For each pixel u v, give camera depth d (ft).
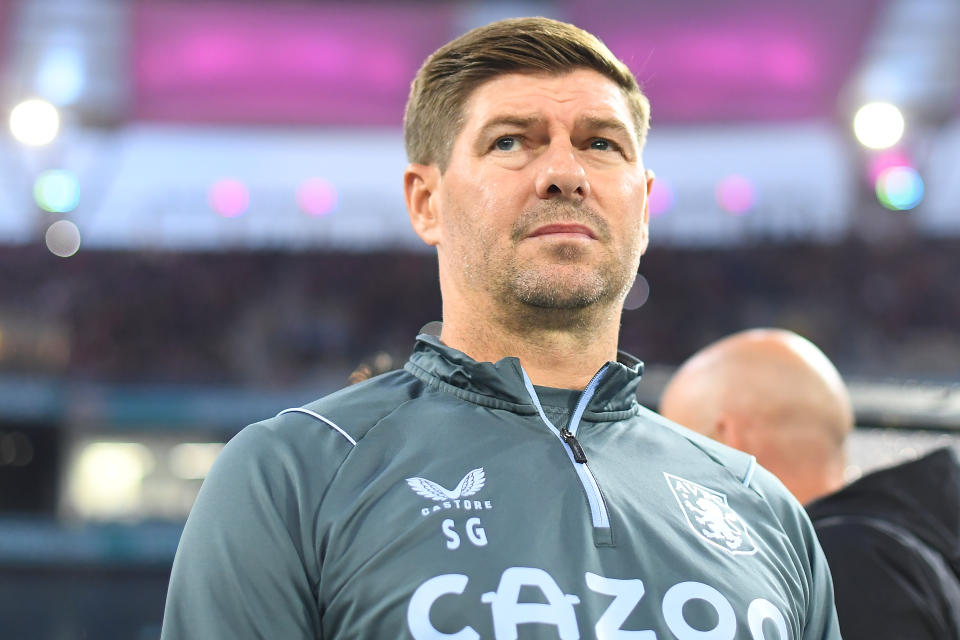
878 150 63.26
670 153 67.31
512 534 5.28
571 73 6.50
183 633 5.17
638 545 5.47
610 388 6.31
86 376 53.52
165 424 50.83
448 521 5.27
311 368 60.85
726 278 63.46
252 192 67.46
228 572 5.19
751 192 65.82
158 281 63.31
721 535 5.80
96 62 63.82
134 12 61.41
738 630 5.31
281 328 62.23
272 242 66.33
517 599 5.03
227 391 52.01
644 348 62.28
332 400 6.07
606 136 6.41
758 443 8.87
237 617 5.11
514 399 5.99
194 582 5.24
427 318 63.31
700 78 64.90
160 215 66.64
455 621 4.94
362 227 67.15
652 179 7.14
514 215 6.13
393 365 9.32
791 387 8.95
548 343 6.30
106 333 60.64
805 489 8.86
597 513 5.50
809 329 61.16
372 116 68.23
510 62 6.46
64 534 47.44
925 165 62.95
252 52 65.46
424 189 6.88
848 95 63.46
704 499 6.00
